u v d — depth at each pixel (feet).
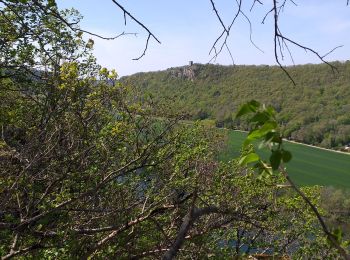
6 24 25.20
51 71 27.81
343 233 6.78
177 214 22.31
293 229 38.91
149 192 22.16
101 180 21.31
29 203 19.66
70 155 21.22
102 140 22.00
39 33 25.66
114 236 19.98
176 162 25.43
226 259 25.04
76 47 28.48
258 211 30.19
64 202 18.98
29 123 28.22
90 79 22.72
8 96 30.30
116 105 22.80
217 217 22.91
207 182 27.04
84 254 19.08
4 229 17.72
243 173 32.30
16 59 27.84
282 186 6.71
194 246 23.02
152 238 22.17
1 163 21.79
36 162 20.62
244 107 6.01
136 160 21.12
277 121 5.89
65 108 21.80
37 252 18.33
